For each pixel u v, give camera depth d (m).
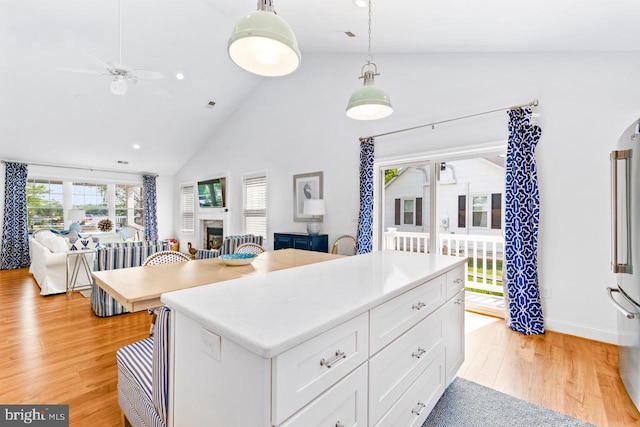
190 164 7.81
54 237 4.52
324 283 1.30
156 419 1.14
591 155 2.67
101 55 4.33
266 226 5.66
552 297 2.85
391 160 4.00
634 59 2.49
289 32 1.40
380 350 1.11
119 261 3.34
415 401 1.37
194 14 4.13
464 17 2.51
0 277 5.20
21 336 2.79
